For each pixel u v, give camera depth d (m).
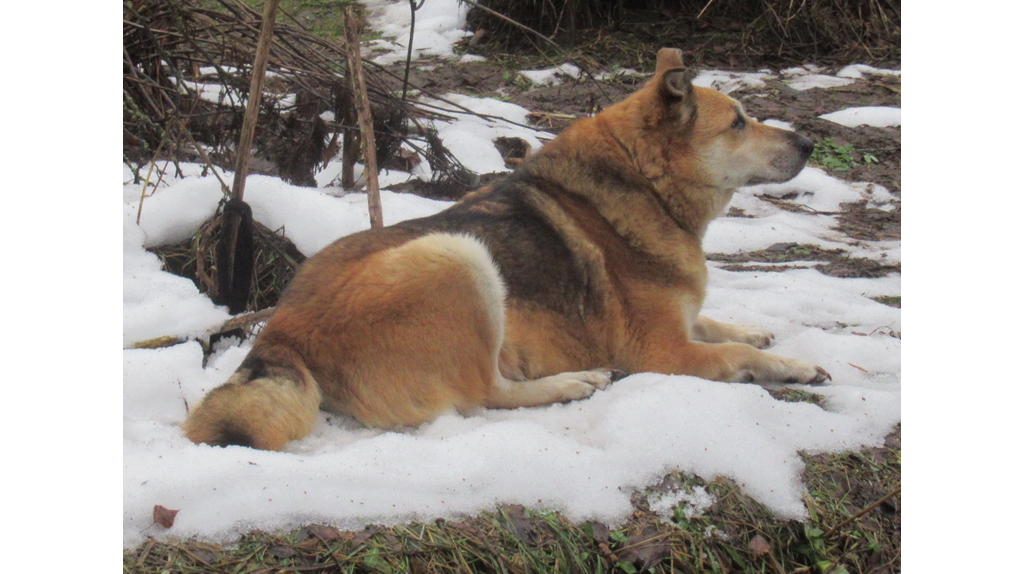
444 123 6.92
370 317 2.99
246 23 5.60
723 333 4.06
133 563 2.26
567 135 3.71
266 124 5.59
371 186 4.02
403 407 3.04
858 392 3.46
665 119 3.62
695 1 10.19
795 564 2.79
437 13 10.48
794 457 3.05
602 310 3.51
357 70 4.12
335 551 2.40
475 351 3.11
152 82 5.18
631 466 2.86
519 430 2.92
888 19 9.77
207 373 3.40
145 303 3.80
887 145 7.32
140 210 4.14
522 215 3.49
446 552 2.46
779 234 5.80
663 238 3.62
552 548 2.57
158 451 2.60
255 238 4.31
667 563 2.62
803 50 9.58
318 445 2.90
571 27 9.55
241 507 2.43
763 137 3.78
